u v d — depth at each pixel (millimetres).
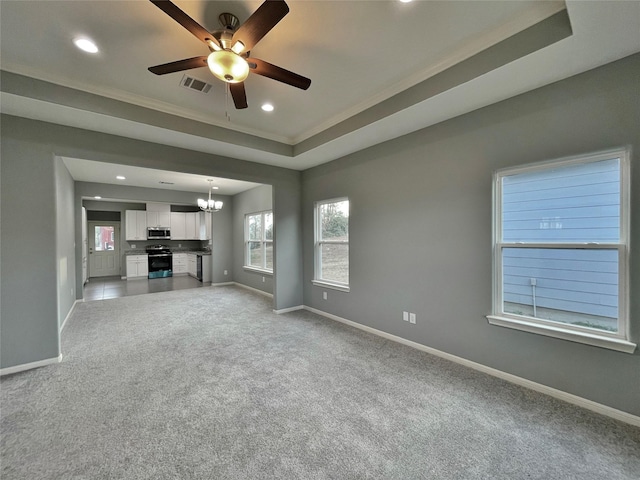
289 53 2150
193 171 3752
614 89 1933
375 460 1638
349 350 3209
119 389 2402
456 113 2715
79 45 2025
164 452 1695
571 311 2223
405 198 3293
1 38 1944
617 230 2008
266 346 3338
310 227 4848
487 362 2637
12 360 2697
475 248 2697
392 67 2346
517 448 1720
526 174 2432
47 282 2859
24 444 1754
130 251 9047
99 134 3078
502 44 1957
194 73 2389
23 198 2742
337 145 3613
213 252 7629
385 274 3562
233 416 2041
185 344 3418
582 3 1436
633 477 1508
